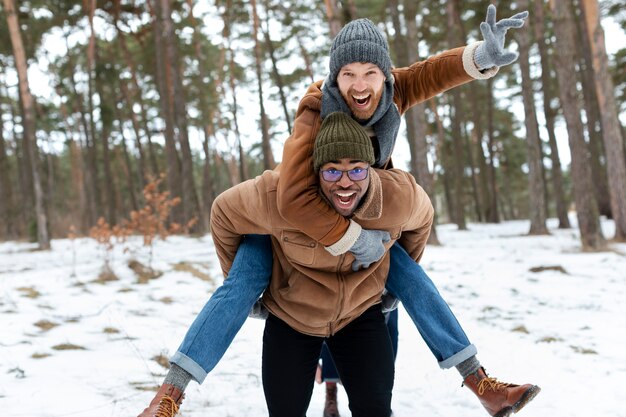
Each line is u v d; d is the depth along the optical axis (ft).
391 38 73.67
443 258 33.06
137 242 43.32
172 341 14.89
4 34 68.59
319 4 77.05
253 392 11.16
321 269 6.91
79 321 16.98
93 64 76.64
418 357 13.75
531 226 51.67
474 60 6.86
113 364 12.71
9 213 81.76
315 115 6.73
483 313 18.49
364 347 7.24
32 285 23.59
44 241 48.91
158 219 29.76
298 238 6.61
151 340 14.90
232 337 6.69
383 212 6.58
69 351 13.69
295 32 82.12
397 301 7.67
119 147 120.88
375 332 7.35
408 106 7.49
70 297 20.80
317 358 7.48
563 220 60.85
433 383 11.80
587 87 65.41
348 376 7.32
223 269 7.92
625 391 10.83
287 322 7.16
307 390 7.43
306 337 7.29
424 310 7.18
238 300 6.77
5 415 9.39
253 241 7.34
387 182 6.69
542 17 61.77
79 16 74.59
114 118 80.28
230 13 78.95
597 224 34.12
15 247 55.26
